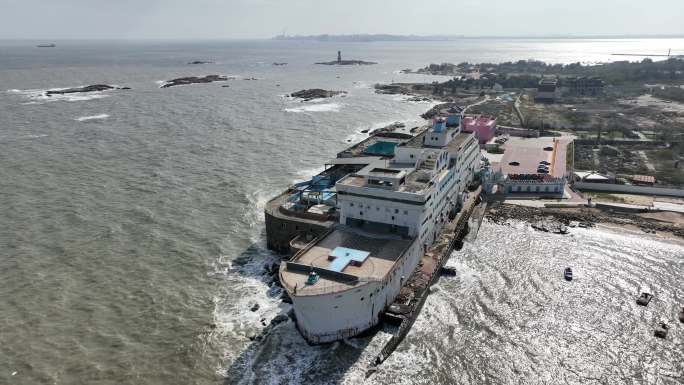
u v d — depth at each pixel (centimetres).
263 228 9494
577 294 7262
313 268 6469
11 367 5759
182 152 14612
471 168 11469
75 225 9412
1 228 9200
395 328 6594
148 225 9488
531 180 11300
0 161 13288
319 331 6150
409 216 7512
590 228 9494
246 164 13538
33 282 7469
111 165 13200
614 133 17112
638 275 7775
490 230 9444
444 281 7619
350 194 7838
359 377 5681
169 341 6250
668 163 13488
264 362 5909
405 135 14638
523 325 6575
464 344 6222
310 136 17138
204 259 8281
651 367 5809
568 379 5634
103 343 6194
